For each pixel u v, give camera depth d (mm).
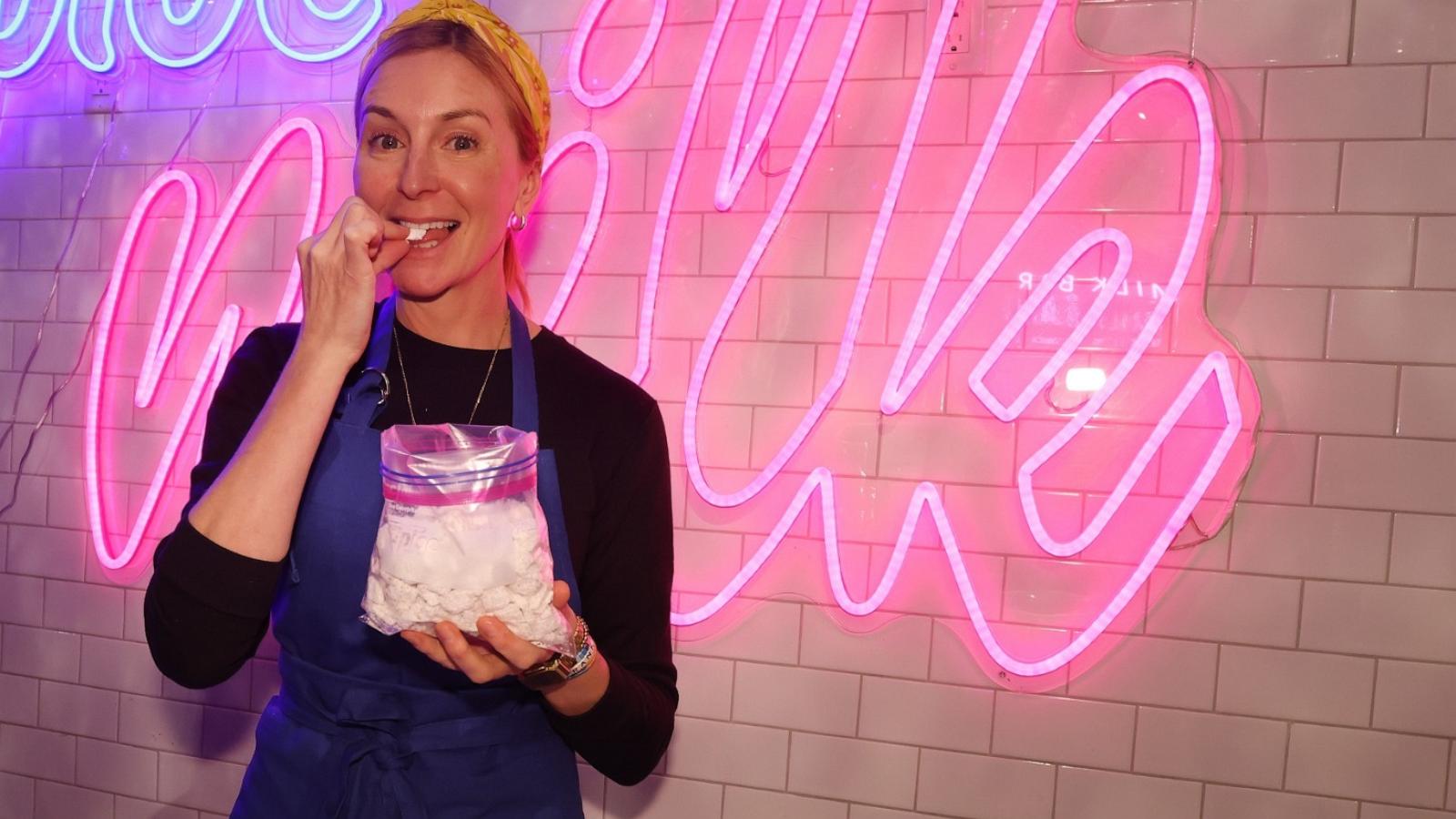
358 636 1020
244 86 2377
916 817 2033
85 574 2480
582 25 2117
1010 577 1977
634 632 1115
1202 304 1870
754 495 2029
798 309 2057
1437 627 1812
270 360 1089
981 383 1913
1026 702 1982
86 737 2479
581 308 2166
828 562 1984
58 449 2498
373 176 1010
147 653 2439
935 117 1991
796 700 2080
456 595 788
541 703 1096
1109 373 1922
